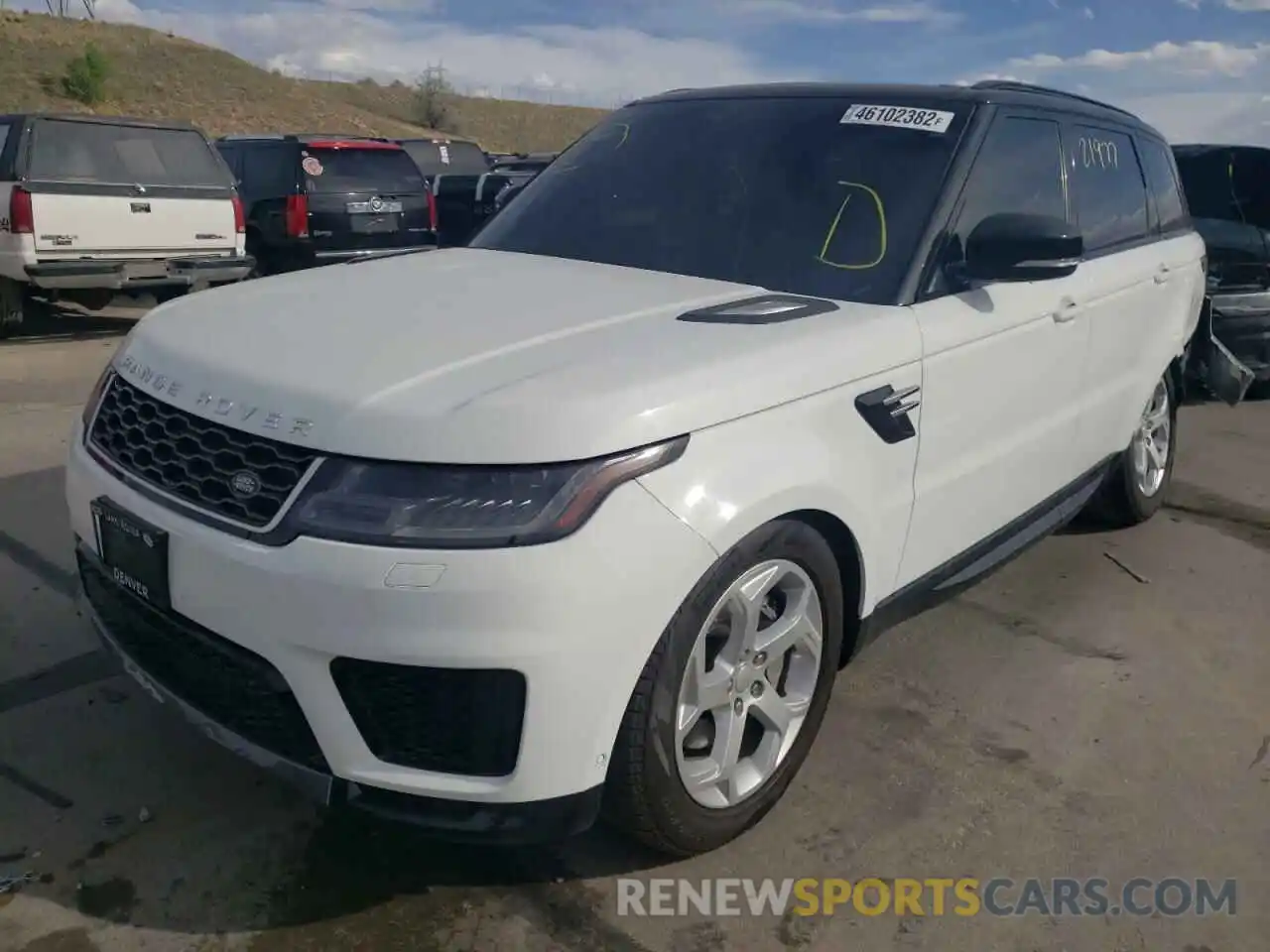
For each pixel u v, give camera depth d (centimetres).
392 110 5666
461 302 288
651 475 229
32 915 247
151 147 959
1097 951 255
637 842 265
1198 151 838
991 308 338
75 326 1002
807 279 324
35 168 874
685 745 263
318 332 263
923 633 412
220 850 272
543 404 223
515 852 277
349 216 1177
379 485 218
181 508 240
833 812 300
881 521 298
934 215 329
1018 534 396
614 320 274
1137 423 484
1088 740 342
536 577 214
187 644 246
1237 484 618
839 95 379
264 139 1183
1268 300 774
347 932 248
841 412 276
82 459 276
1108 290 420
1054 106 407
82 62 3422
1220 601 454
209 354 258
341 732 226
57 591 406
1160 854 289
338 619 216
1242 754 338
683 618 238
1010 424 361
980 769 324
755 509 244
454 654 215
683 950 249
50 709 329
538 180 415
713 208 355
